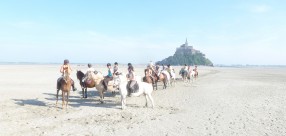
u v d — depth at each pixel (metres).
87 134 13.26
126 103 21.77
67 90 19.14
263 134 13.16
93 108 19.64
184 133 13.41
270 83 40.94
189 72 41.38
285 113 17.91
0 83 36.53
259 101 22.70
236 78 54.09
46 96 25.33
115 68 23.70
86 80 21.98
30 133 13.36
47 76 52.62
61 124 15.11
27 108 19.42
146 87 19.52
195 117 16.81
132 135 13.12
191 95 26.42
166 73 32.50
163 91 29.70
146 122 15.60
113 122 15.61
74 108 19.61
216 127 14.45
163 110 19.06
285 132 13.46
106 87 20.98
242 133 13.34
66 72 19.25
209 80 46.72
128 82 19.20
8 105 20.39
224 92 28.75
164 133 13.43
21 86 33.25
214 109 19.28
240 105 20.81
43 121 15.74
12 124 15.00
